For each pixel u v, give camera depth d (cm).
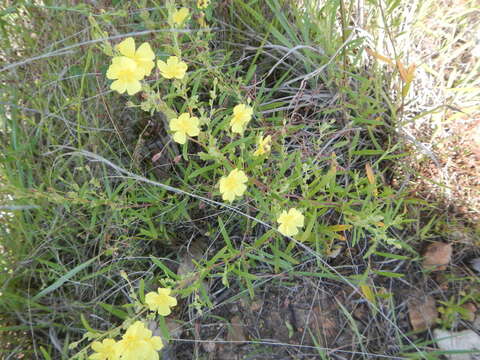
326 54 45
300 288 41
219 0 48
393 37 47
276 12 44
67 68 41
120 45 29
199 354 39
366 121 42
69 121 43
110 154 45
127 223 40
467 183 45
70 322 41
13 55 43
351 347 39
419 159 46
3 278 39
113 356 28
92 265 42
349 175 46
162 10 42
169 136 46
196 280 35
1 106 42
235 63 48
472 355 37
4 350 39
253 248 36
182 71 32
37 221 41
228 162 35
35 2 44
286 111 48
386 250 43
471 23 52
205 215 45
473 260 42
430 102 50
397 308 40
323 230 40
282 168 38
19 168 42
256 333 40
